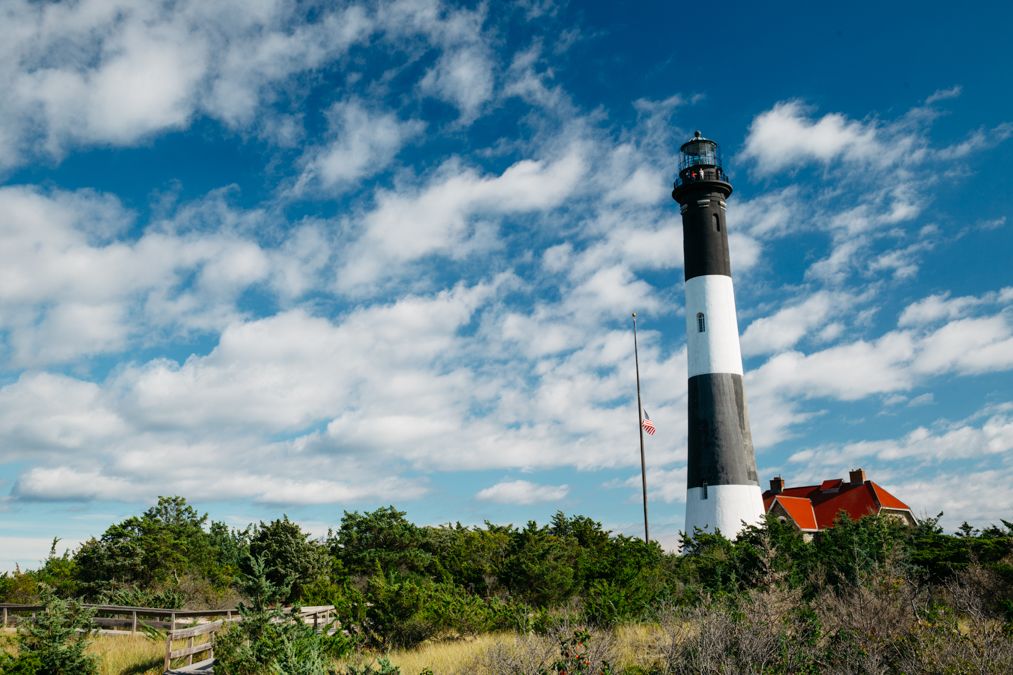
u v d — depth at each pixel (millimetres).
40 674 19688
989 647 14320
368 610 23891
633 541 36062
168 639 20891
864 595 17422
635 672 16359
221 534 59250
